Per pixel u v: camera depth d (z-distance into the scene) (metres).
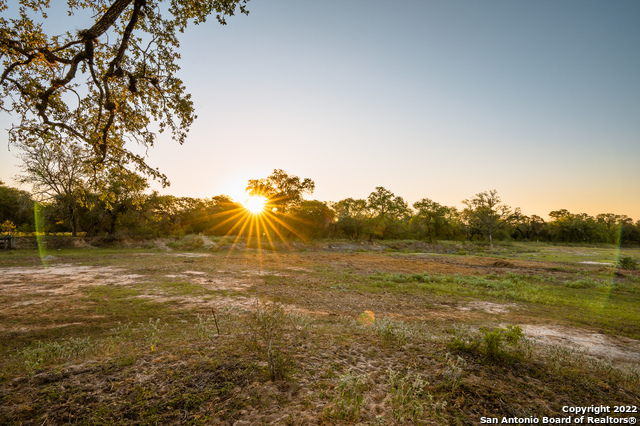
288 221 56.44
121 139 9.61
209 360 4.70
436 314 10.77
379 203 73.00
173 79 9.17
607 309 12.62
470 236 86.81
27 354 5.07
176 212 55.41
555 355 6.07
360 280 18.36
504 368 5.16
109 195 10.21
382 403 3.76
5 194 44.84
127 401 3.53
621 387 4.85
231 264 23.14
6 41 6.61
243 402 3.59
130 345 5.75
